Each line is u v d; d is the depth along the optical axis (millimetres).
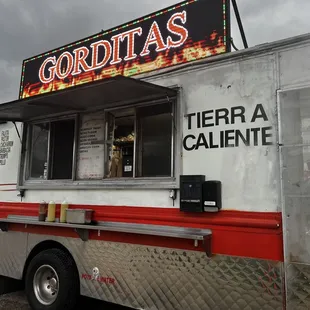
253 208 2902
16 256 4484
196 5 3955
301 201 2656
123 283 3520
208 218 3119
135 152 3832
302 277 2602
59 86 5422
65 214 4078
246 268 2867
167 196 3438
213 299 2990
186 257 3162
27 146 4965
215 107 3234
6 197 5016
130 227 3561
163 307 3246
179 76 3525
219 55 3258
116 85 3373
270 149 2881
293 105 2795
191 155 3320
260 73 3012
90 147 4258
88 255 3811
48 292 4102
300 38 2830
